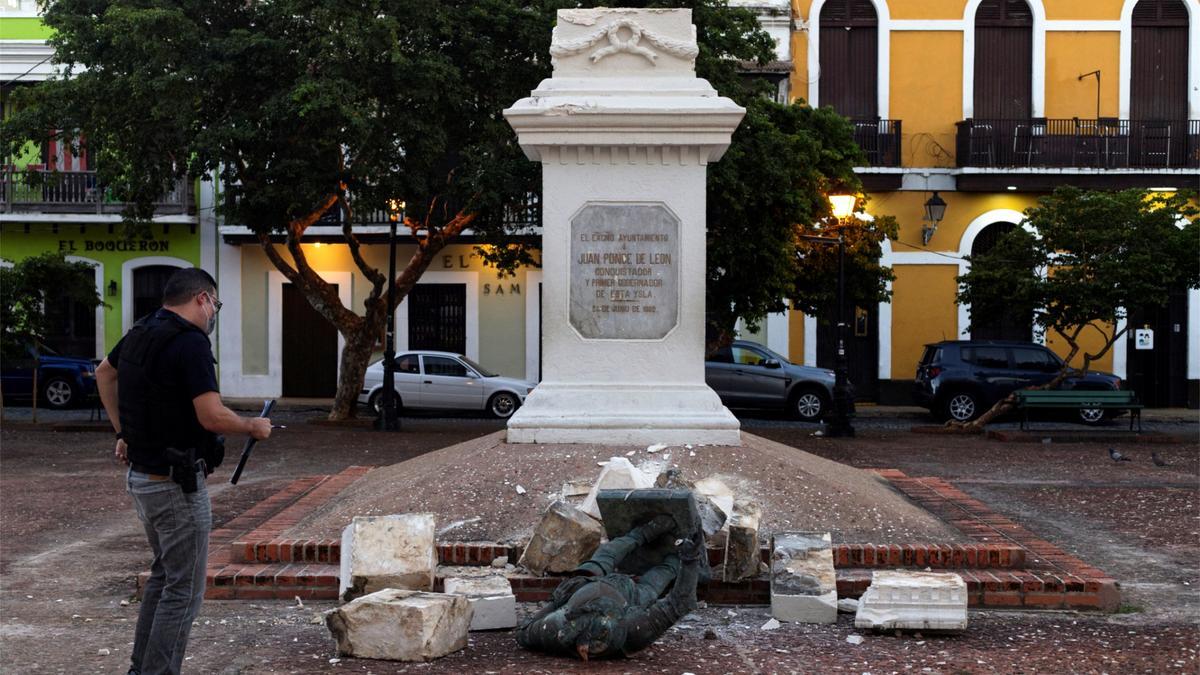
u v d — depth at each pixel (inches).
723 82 822.5
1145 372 1171.3
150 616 216.1
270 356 1211.9
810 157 889.5
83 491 513.3
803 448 738.2
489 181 796.6
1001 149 1168.8
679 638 257.6
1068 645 257.1
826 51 1187.9
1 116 1178.0
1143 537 408.8
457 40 809.5
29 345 872.3
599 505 249.9
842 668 235.8
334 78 751.1
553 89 392.5
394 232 904.3
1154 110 1186.6
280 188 778.2
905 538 324.8
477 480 343.0
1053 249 863.7
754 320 904.9
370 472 458.0
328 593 297.3
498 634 261.3
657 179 386.6
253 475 570.6
